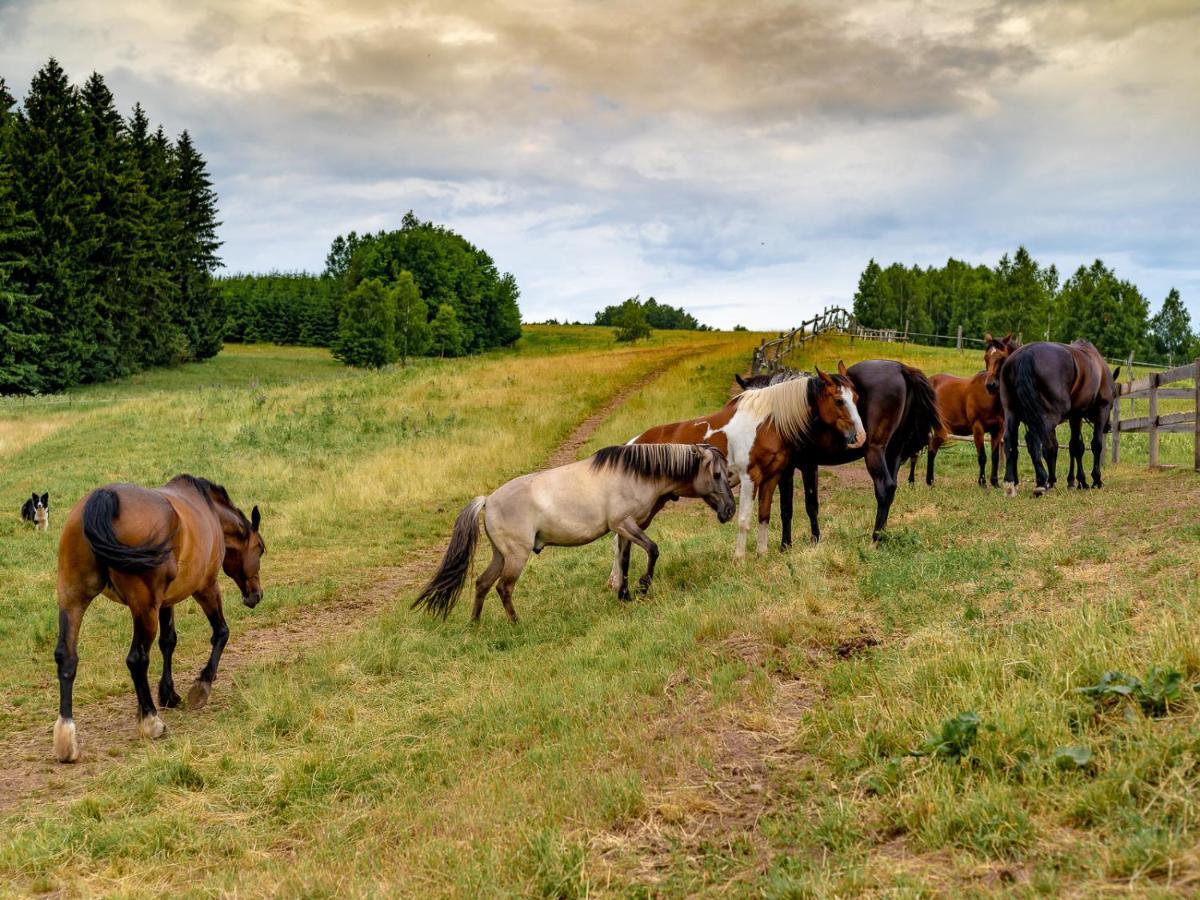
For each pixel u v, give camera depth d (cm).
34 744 715
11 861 511
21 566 1407
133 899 462
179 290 7281
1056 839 370
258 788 605
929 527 1041
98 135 6875
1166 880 323
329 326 10538
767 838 429
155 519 699
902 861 381
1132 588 643
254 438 2473
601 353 5291
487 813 502
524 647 888
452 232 10019
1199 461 1307
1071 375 1259
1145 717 441
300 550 1527
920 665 569
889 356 4038
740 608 801
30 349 5388
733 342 7131
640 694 659
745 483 1069
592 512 991
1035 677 518
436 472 2047
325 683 827
